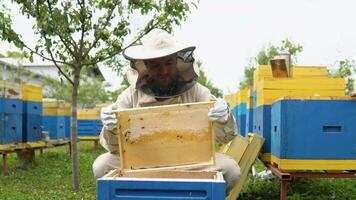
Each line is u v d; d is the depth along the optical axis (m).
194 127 3.04
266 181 6.88
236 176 3.63
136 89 3.52
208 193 2.42
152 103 3.53
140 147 3.05
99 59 6.90
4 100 8.39
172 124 3.03
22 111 9.31
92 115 14.87
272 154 5.50
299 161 4.92
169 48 3.20
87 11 6.43
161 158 3.06
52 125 12.05
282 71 6.16
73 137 6.93
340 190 6.18
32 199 5.84
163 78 3.31
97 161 3.75
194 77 3.41
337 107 4.90
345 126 4.89
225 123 3.36
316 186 6.44
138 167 3.06
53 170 9.11
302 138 4.91
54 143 11.53
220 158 3.66
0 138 8.31
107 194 2.47
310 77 6.34
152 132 3.04
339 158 4.90
